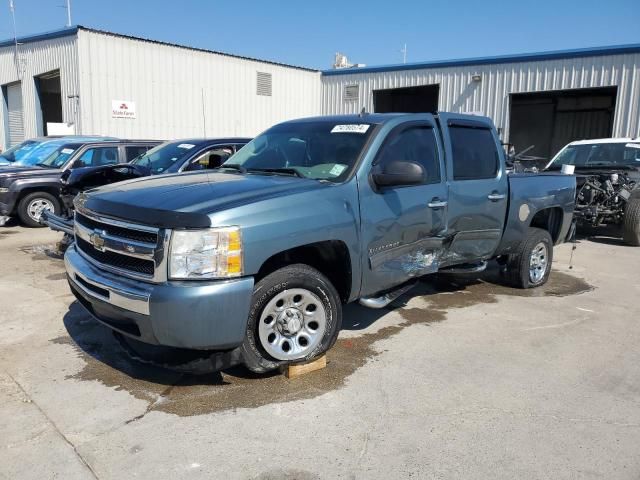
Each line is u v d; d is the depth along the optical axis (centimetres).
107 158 1061
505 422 337
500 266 670
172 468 283
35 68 2053
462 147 523
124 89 1877
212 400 355
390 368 411
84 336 461
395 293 464
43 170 1010
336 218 383
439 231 487
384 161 434
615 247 997
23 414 333
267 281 359
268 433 317
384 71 2255
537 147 2661
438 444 311
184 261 324
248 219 338
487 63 1941
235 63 2177
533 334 498
